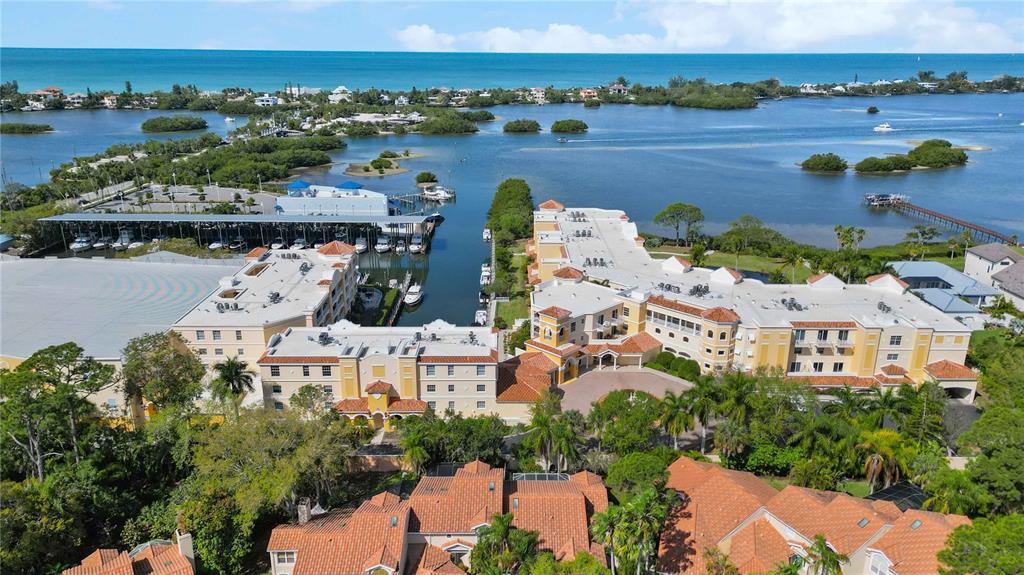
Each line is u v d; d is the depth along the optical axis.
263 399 104.44
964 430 95.44
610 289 128.25
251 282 134.75
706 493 74.62
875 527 65.81
